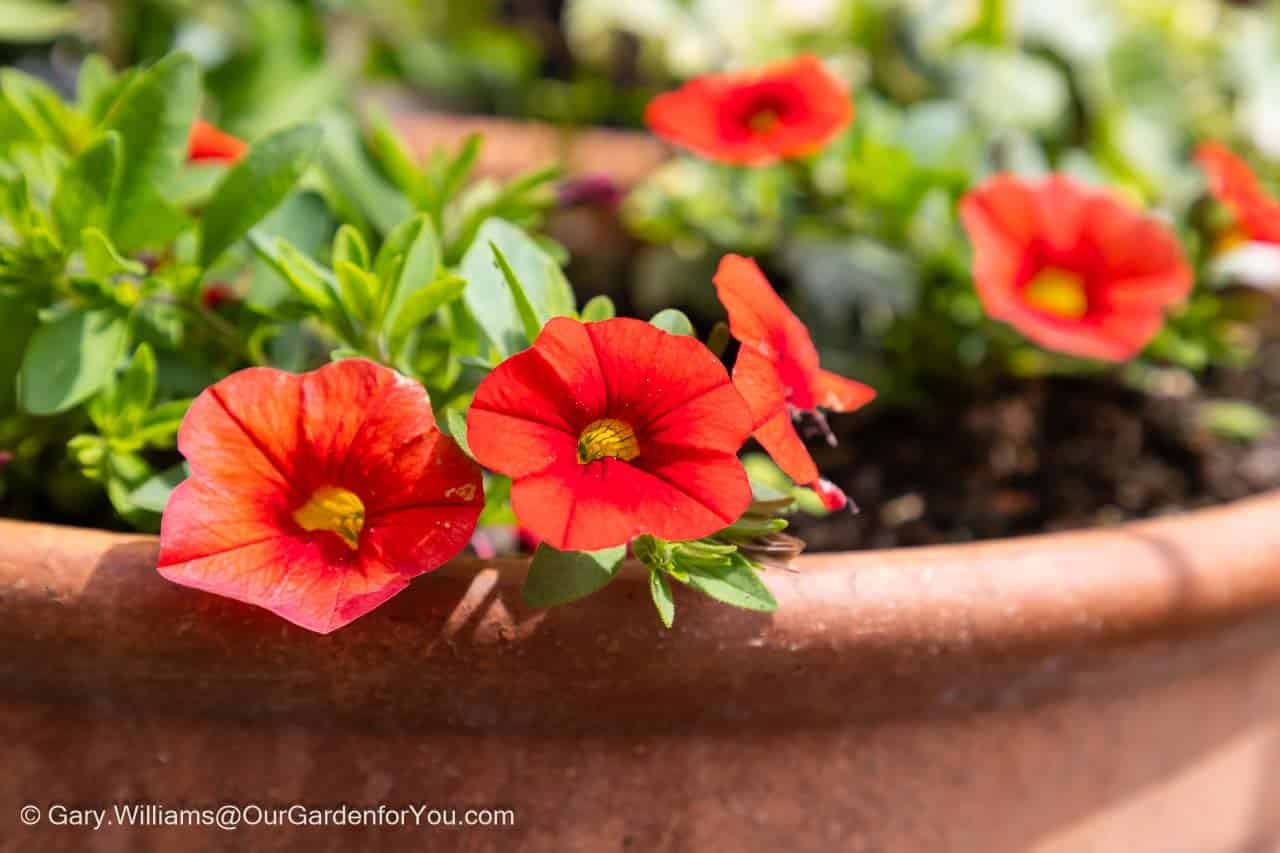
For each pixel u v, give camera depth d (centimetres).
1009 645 34
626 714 33
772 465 38
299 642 32
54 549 32
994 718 35
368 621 32
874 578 33
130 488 34
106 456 34
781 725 34
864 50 47
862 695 34
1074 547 35
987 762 35
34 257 34
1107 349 38
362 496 32
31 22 45
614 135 50
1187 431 43
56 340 34
